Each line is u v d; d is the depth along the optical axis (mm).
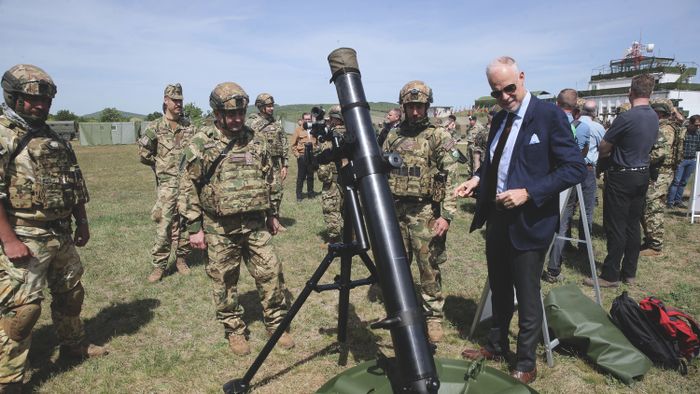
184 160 3496
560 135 2844
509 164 3035
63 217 3199
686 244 6895
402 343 1977
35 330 4152
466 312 4516
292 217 8734
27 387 3295
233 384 3086
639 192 4980
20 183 2908
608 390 3193
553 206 2975
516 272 3090
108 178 16375
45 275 3098
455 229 7820
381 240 2180
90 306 4715
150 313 4543
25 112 2936
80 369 3535
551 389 3201
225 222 3592
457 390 2059
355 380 2064
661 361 3412
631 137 4820
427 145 3729
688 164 9469
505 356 3557
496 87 2918
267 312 3830
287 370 3506
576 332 3447
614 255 5098
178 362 3643
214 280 3676
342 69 2463
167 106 5320
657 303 3512
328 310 4543
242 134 3639
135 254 6391
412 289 2094
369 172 2305
